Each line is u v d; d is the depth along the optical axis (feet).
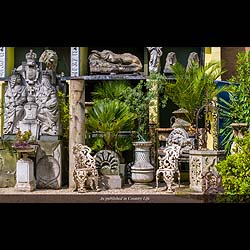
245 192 20.52
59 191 32.12
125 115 36.04
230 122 37.76
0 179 33.81
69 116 33.71
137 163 34.12
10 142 33.81
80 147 32.60
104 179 33.50
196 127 35.45
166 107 43.47
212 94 37.63
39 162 33.58
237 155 21.54
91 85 43.45
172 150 32.37
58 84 37.45
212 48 41.39
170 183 31.73
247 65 33.17
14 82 34.40
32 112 34.17
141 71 42.27
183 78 38.14
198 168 30.86
